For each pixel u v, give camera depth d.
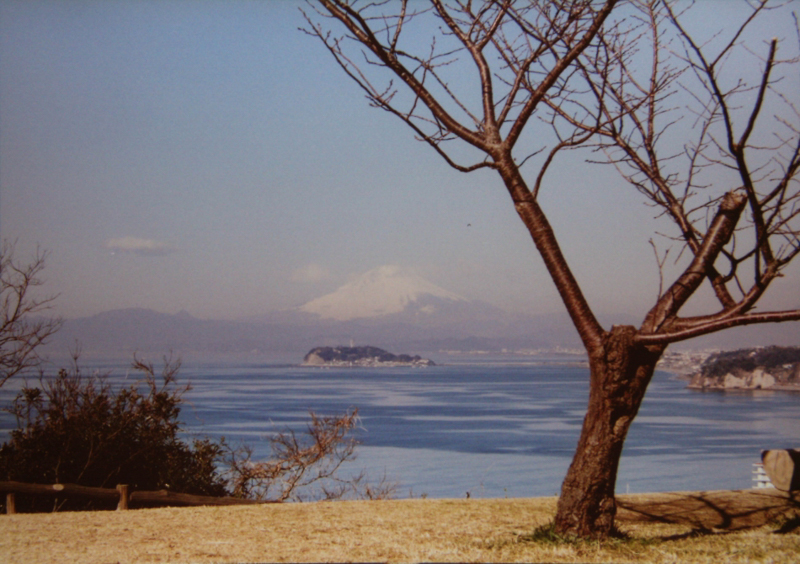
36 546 7.38
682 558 6.66
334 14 7.49
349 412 16.09
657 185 8.04
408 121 7.62
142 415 13.56
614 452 7.06
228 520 9.02
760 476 12.34
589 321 7.02
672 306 7.08
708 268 7.17
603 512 7.17
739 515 9.45
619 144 7.96
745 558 6.71
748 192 6.53
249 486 15.42
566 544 6.94
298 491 16.95
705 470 52.03
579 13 7.41
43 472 12.05
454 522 8.89
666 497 10.65
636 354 6.90
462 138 7.53
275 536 7.97
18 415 12.56
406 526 8.61
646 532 8.29
